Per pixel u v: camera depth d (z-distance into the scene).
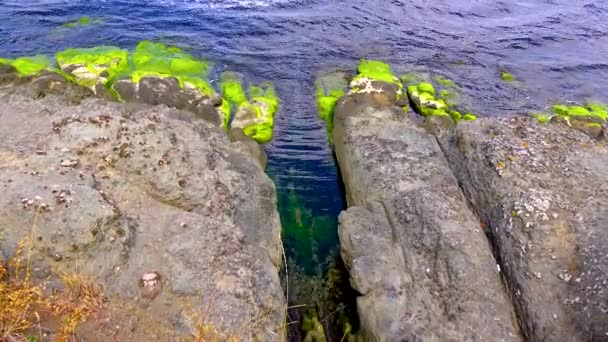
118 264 2.25
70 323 1.84
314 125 4.31
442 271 2.58
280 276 2.85
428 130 3.82
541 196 2.82
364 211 3.03
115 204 2.45
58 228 2.16
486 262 2.63
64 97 3.70
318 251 3.22
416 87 4.77
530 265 2.57
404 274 2.63
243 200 2.92
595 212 2.72
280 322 2.38
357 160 3.48
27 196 2.21
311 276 3.03
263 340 2.21
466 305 2.43
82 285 2.07
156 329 2.07
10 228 2.13
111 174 2.63
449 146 3.53
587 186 2.91
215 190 2.82
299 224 3.42
